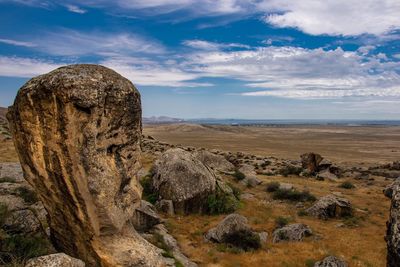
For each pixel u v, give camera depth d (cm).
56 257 1120
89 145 1212
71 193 1239
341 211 3138
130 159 1377
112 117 1280
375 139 17325
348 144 14075
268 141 15338
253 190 4044
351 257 2206
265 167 6356
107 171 1267
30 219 1485
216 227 2502
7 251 1273
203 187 3103
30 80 1263
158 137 16512
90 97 1186
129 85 1342
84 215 1252
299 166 6456
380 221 3047
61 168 1220
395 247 1187
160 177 3195
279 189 3906
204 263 2036
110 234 1304
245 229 2433
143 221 2352
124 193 1370
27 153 1280
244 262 2095
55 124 1194
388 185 4388
